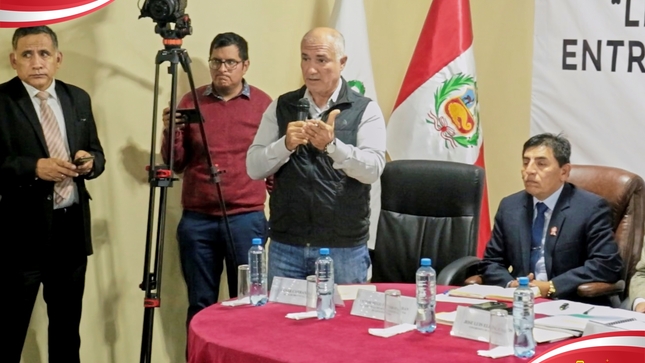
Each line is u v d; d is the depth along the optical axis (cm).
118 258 372
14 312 315
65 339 330
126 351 379
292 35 429
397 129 429
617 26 414
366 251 291
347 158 263
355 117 279
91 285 364
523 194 312
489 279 304
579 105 425
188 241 368
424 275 213
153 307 318
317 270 230
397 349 194
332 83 276
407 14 462
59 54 325
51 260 321
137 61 373
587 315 223
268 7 416
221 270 380
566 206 299
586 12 420
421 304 212
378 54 455
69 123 323
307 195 278
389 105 461
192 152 367
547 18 430
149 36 376
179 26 322
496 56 455
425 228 335
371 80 425
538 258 303
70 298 328
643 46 409
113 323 373
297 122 258
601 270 286
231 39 364
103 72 362
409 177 338
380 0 453
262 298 247
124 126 370
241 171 370
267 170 273
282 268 284
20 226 312
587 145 425
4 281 314
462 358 186
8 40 336
